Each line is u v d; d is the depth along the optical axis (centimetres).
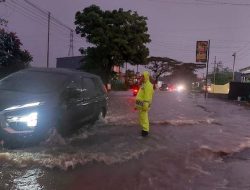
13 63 3275
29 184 552
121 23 5159
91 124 1051
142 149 830
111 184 576
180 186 586
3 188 528
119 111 1633
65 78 902
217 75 8388
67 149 771
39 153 718
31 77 895
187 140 988
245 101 3644
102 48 5097
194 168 702
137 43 5247
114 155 757
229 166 734
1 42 3183
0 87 859
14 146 724
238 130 1256
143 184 585
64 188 545
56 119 789
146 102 995
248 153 868
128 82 6994
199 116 1670
